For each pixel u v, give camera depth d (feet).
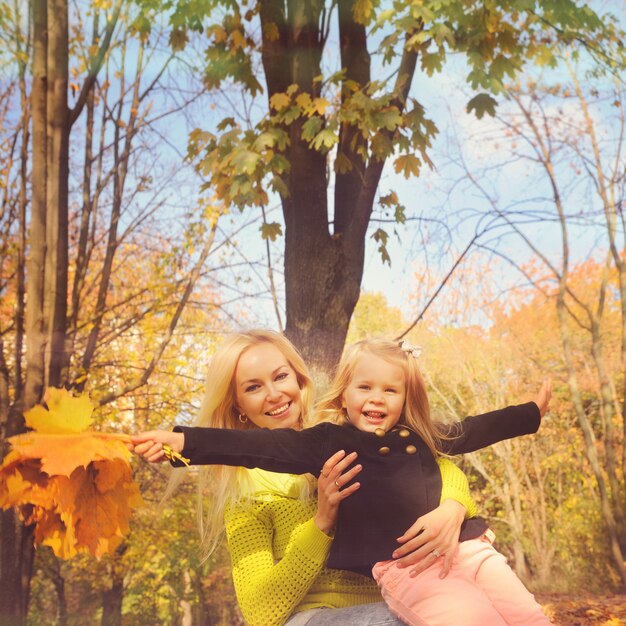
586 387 33.40
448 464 6.68
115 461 4.75
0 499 4.49
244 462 5.82
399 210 17.33
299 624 5.95
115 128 25.96
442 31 13.87
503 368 34.35
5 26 20.86
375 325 30.73
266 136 14.85
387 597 5.72
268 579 6.01
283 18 16.20
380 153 14.71
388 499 6.16
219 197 15.66
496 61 15.20
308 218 16.12
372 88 14.61
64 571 34.96
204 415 7.19
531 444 34.12
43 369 19.30
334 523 6.06
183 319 26.78
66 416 4.80
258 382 6.98
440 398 32.91
